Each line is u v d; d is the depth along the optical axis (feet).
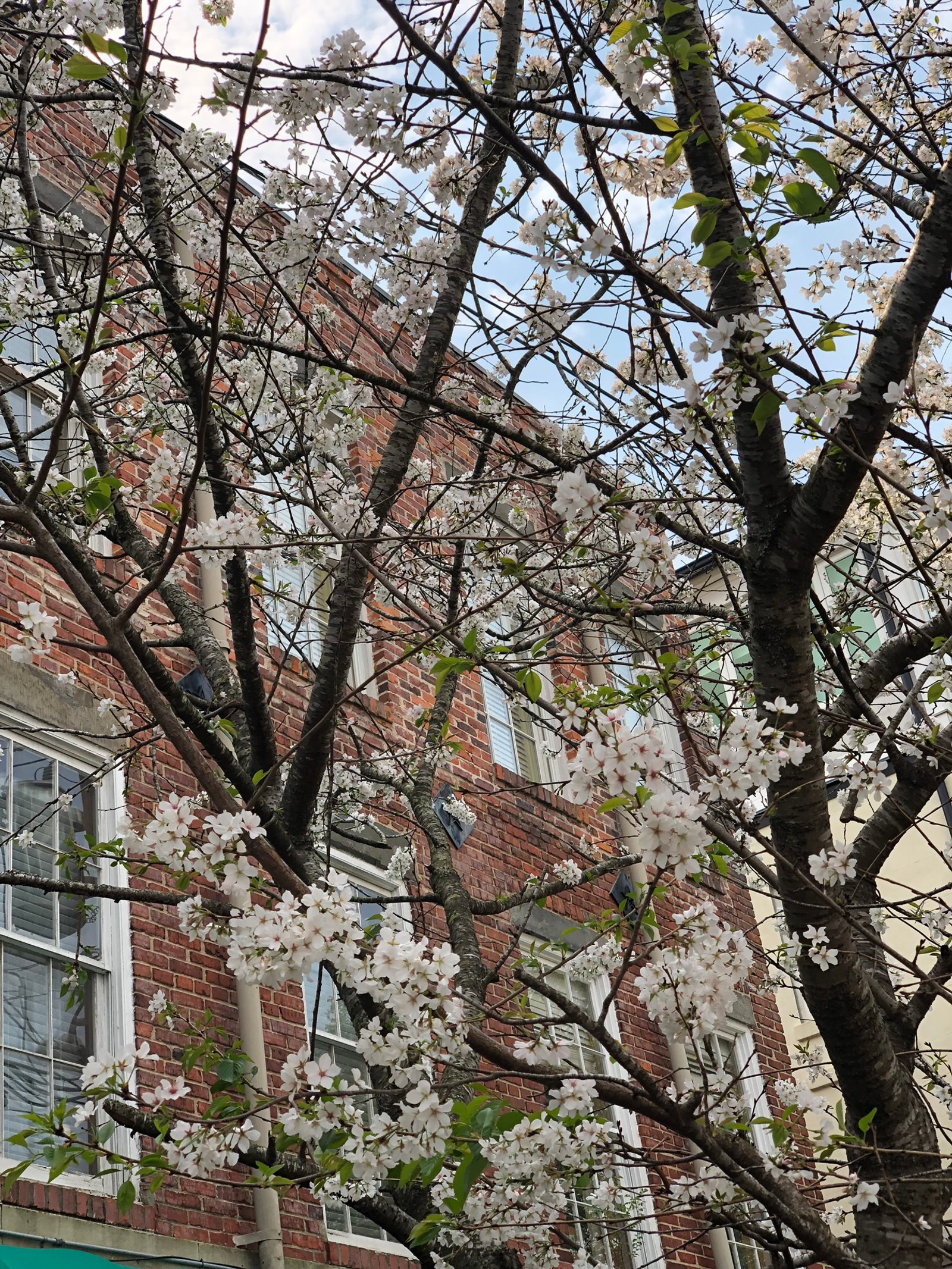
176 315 16.61
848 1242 15.57
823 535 14.33
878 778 15.53
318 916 9.66
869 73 18.52
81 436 22.72
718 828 14.26
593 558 18.85
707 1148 11.69
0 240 18.95
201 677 24.80
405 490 17.80
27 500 11.95
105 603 14.87
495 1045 11.03
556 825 34.55
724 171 13.83
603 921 14.47
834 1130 20.08
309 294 22.35
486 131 14.98
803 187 12.00
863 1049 14.89
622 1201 15.55
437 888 19.88
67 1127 19.77
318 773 17.01
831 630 17.62
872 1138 15.24
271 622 19.39
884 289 19.47
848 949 14.56
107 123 20.08
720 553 15.08
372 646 31.37
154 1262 19.79
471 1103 9.97
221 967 23.48
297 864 15.97
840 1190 24.41
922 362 22.26
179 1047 21.90
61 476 18.85
